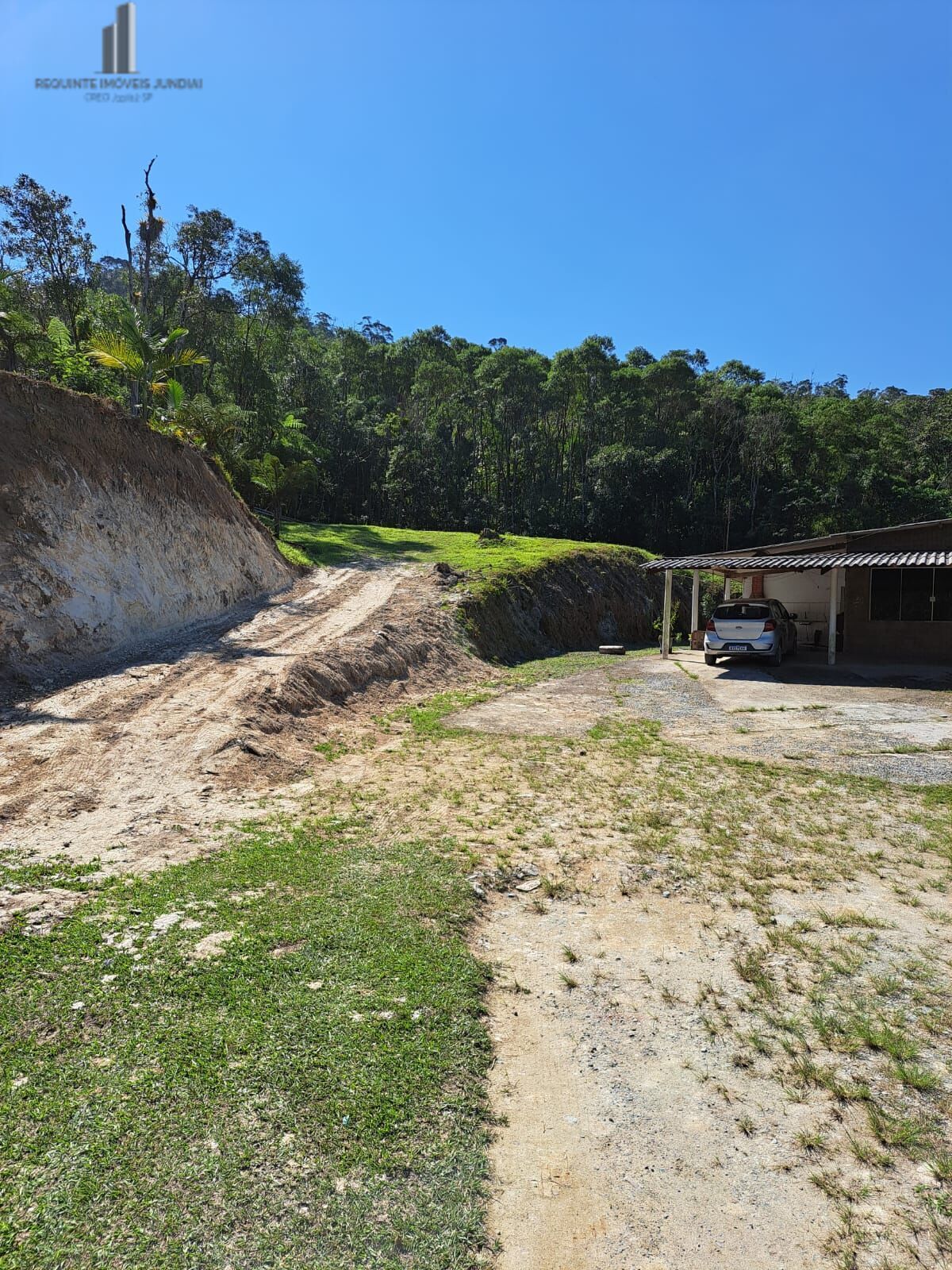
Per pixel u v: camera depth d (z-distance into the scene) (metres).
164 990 3.66
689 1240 2.40
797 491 55.16
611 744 9.73
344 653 12.81
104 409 14.74
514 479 56.62
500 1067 3.27
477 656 17.77
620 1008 3.74
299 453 38.56
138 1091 2.94
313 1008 3.56
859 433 60.38
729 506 53.72
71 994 3.61
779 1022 3.58
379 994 3.73
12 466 11.67
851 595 18.92
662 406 59.94
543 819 6.66
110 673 10.66
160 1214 2.38
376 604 18.58
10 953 3.98
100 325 25.39
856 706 12.12
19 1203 2.40
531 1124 2.92
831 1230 2.43
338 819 6.58
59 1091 2.93
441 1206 2.49
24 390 12.84
